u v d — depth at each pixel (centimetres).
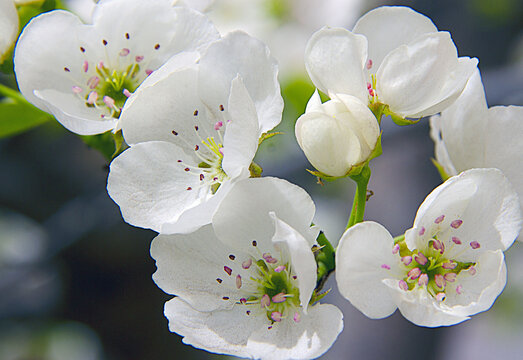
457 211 34
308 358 34
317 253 34
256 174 34
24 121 38
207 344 34
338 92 34
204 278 34
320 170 34
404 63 34
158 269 34
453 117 36
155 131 35
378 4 45
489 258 34
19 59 35
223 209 34
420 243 34
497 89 41
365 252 33
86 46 36
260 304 34
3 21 36
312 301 34
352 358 42
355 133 34
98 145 37
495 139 35
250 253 34
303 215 34
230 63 34
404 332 42
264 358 34
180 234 34
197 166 35
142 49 36
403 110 35
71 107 36
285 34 45
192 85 35
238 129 33
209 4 37
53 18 35
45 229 44
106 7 35
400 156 43
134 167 35
